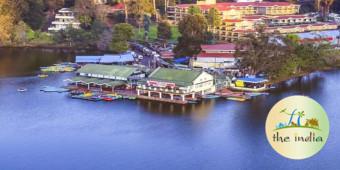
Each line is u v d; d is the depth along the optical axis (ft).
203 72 405.59
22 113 367.66
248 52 447.83
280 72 448.24
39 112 369.91
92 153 298.15
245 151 298.97
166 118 355.56
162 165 282.77
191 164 283.79
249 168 278.26
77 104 389.39
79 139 318.86
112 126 340.39
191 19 544.21
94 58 521.65
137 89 408.67
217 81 424.87
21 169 279.49
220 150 301.22
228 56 494.59
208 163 284.82
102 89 427.33
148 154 296.51
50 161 288.51
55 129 335.88
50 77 472.44
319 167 277.85
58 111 372.17
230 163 284.41
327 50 508.12
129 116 360.28
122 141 315.17
